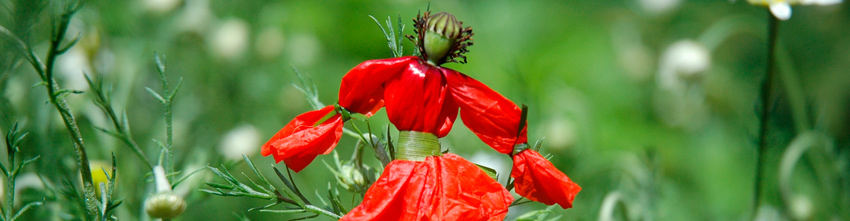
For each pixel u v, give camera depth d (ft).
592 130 7.13
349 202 5.31
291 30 8.02
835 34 10.75
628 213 4.35
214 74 6.24
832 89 10.16
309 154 3.44
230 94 6.26
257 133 5.65
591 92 8.76
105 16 5.82
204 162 4.01
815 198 6.24
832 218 5.64
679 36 9.38
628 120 8.43
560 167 5.59
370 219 3.33
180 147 5.20
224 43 6.24
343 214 3.55
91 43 4.35
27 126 4.04
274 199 3.48
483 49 8.25
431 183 3.35
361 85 3.40
